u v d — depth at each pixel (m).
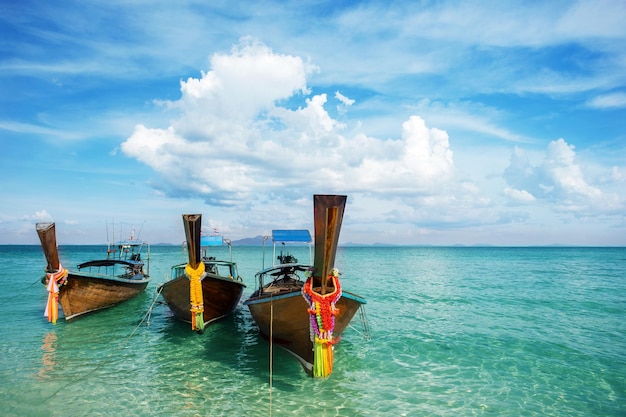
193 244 13.42
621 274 41.06
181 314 16.95
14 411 9.30
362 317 18.05
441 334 15.93
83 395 10.20
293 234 16.89
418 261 71.19
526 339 15.20
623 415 9.30
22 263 55.59
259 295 14.30
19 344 14.46
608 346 14.30
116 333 16.05
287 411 9.45
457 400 10.08
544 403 9.91
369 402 9.96
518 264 60.66
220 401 9.95
